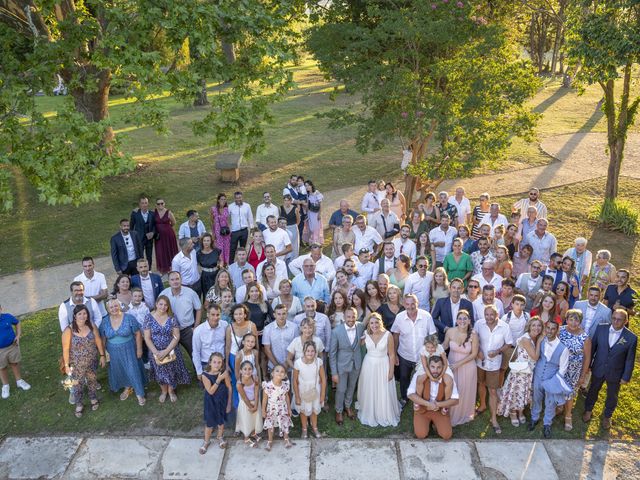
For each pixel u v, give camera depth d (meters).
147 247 11.88
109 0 10.33
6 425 7.59
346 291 8.34
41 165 8.49
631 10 10.80
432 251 10.23
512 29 16.06
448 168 12.35
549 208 16.16
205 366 7.34
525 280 8.62
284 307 7.39
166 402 8.02
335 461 6.78
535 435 7.22
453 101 13.08
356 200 17.06
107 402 8.07
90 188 8.73
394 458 6.82
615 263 12.41
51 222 15.80
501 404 7.34
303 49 14.67
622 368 7.07
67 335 7.63
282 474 6.58
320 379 7.09
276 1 10.91
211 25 9.16
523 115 12.46
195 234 11.01
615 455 6.85
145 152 23.56
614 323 7.02
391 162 21.64
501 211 15.95
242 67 10.47
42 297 11.44
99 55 9.11
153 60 9.12
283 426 6.95
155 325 7.68
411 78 12.70
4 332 7.97
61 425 7.57
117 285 8.25
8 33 9.55
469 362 7.23
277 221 10.80
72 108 8.78
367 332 7.36
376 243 10.47
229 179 19.19
